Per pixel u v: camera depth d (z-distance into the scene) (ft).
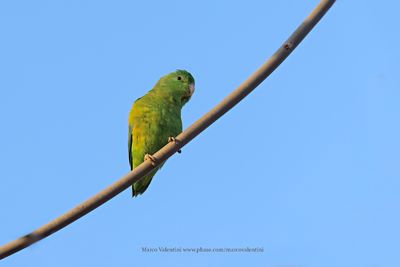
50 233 37.50
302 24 36.88
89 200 38.22
